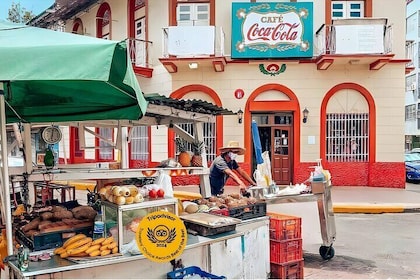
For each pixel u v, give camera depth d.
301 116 14.10
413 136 32.81
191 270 3.75
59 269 3.06
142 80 15.54
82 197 12.70
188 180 14.80
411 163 19.34
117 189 3.54
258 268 4.73
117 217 3.47
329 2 14.23
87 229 3.74
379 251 6.75
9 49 2.65
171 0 14.73
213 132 14.38
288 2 13.95
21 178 4.80
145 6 15.62
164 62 13.66
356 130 14.08
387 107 13.97
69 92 4.24
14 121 5.03
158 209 3.70
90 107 4.89
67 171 4.94
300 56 13.86
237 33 14.03
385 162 13.96
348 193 12.64
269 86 14.13
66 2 18.12
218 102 14.29
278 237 5.07
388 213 10.51
